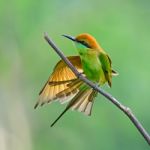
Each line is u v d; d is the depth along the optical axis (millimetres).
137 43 18484
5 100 20625
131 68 17781
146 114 17422
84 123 18922
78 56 7047
